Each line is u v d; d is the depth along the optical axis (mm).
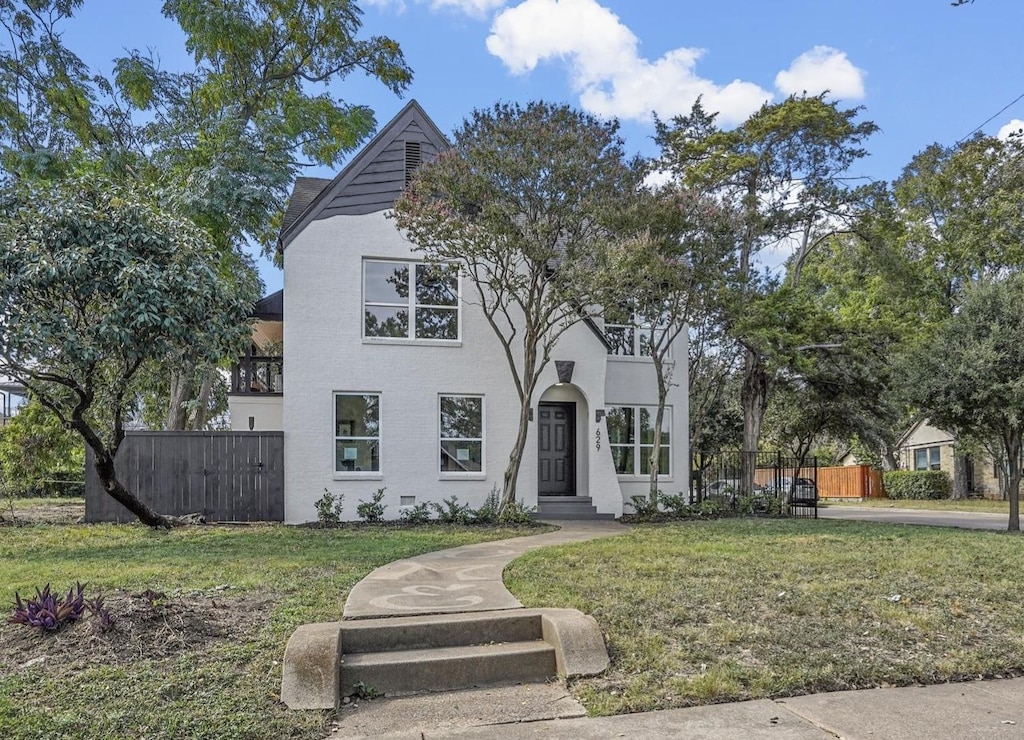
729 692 4945
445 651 5543
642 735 4324
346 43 22594
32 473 19797
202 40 20516
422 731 4422
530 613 6051
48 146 20188
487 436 16672
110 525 14070
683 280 15945
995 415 14469
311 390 15680
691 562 8977
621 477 18234
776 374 20828
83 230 11453
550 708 4797
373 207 16344
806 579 7980
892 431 31172
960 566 8945
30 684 4742
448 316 16766
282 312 18203
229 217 18672
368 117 23984
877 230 22344
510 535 12648
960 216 29047
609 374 18438
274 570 8375
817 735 4344
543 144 14477
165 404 26000
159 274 11625
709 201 16781
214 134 19797
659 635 5941
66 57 20344
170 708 4434
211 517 15125
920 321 29188
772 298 19719
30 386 12109
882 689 5180
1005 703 4930
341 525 14555
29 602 5766
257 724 4293
